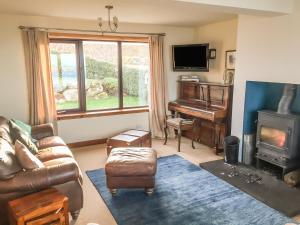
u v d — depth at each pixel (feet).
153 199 9.75
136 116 17.61
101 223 8.32
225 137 14.08
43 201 7.05
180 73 18.67
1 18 13.01
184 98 18.34
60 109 15.83
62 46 15.25
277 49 11.03
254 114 13.25
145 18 14.57
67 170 8.01
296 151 11.21
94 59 16.33
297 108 11.75
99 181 11.26
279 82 11.09
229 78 15.65
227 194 10.12
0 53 13.28
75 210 8.38
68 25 14.60
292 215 8.73
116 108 17.52
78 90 16.14
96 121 16.29
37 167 7.87
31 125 13.89
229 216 8.68
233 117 13.78
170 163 13.26
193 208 9.14
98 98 16.88
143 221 8.39
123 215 8.71
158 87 17.58
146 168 9.63
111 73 16.99
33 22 13.70
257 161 12.57
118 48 16.85
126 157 10.18
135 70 17.65
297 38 10.18
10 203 6.97
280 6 9.99
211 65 17.22
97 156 14.39
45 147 11.37
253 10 9.68
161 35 17.07
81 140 16.03
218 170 12.26
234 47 15.25
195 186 10.77
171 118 17.15
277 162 11.53
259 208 9.16
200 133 16.76
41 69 13.93
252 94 12.90
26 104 14.21
